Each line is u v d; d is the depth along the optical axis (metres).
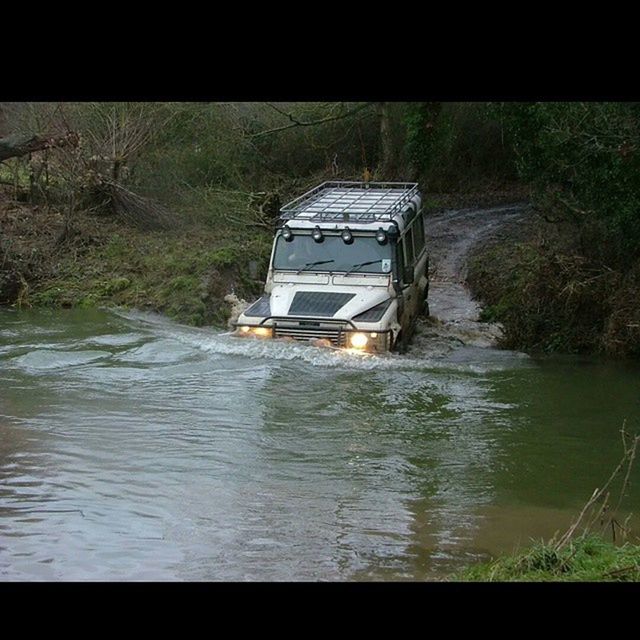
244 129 46.19
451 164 53.06
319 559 11.62
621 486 14.93
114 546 11.89
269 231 37.94
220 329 26.75
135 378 20.72
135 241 34.06
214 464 15.38
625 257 25.98
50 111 36.22
